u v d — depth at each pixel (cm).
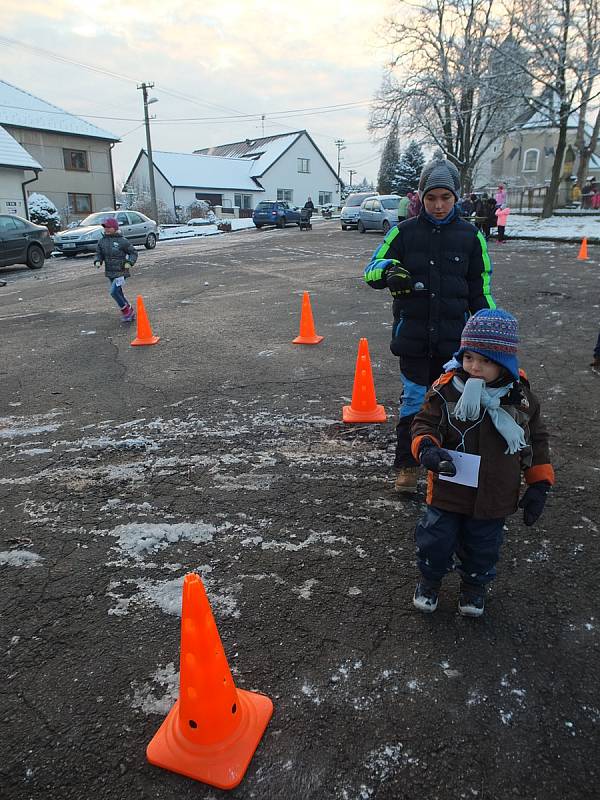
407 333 322
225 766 182
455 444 225
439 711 203
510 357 215
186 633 180
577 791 175
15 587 277
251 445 430
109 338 791
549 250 1625
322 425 464
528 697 208
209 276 1374
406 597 262
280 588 270
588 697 208
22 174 2597
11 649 237
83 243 1997
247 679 219
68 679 222
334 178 6084
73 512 344
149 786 180
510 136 3956
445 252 312
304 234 2638
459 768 183
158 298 1100
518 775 180
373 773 182
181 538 313
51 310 1032
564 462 384
